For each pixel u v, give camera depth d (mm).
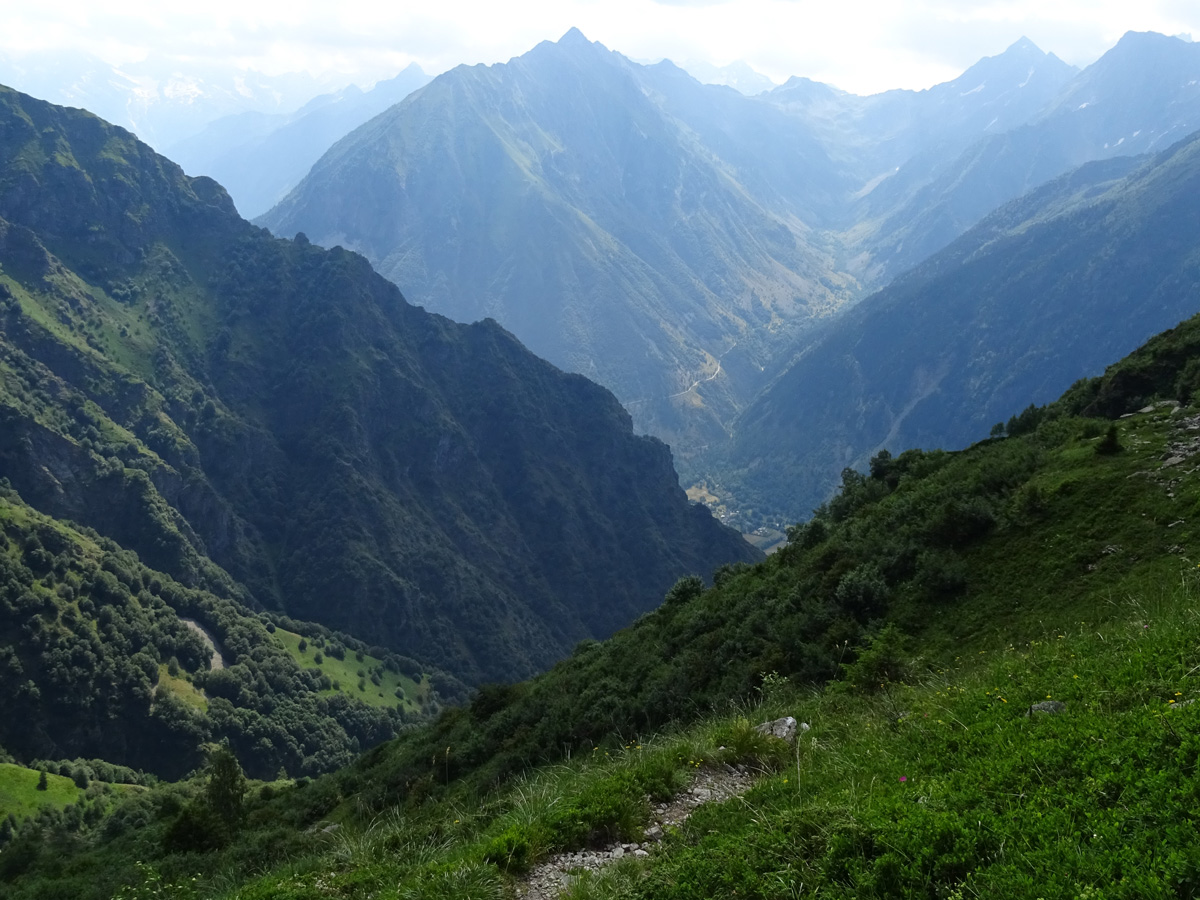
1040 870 6910
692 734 17906
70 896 30719
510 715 40156
